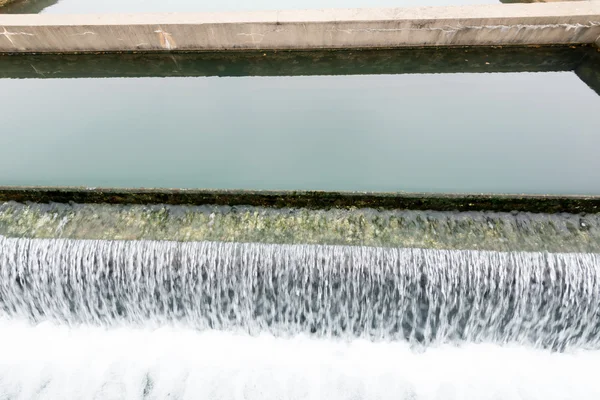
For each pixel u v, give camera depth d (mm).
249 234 4164
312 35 6465
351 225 4180
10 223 4332
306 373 4363
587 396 4070
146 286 4250
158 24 6367
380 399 4152
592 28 6188
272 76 6805
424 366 4355
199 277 4156
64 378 4383
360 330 4426
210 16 6492
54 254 4176
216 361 4465
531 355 4359
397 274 3965
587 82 6395
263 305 4320
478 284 3928
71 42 6680
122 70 7039
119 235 4195
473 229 4078
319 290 4125
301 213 4316
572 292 3867
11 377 4391
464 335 4332
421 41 6523
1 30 6469
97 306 4473
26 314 4652
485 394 4129
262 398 4199
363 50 6676
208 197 4359
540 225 4078
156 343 4594
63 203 4523
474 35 6410
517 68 6719
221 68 6930
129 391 4285
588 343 4246
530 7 6336
